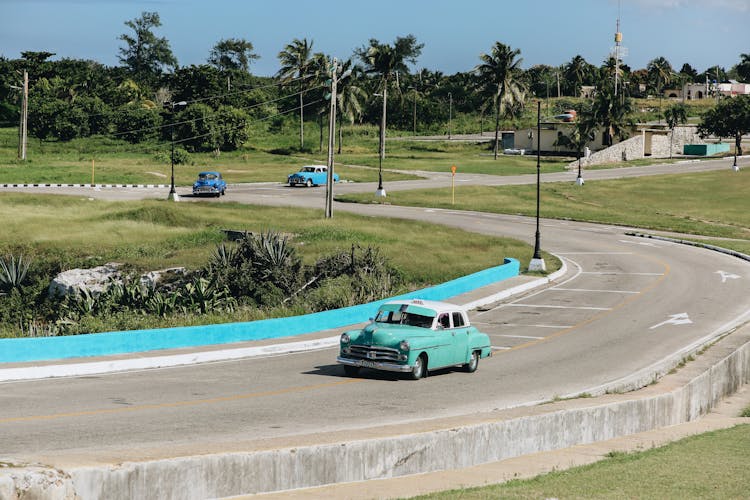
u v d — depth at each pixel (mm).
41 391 21828
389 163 127500
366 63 138500
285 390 22812
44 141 139000
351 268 45531
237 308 38812
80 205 75625
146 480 11219
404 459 14406
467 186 101438
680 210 91625
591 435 18812
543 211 85438
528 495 12547
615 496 12781
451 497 12258
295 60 146000
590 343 32094
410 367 24266
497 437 16188
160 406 20281
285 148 147250
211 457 11961
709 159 140125
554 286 46906
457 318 26234
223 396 21797
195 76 156625
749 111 146375
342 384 23891
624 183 110125
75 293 45812
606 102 139500
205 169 114812
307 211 76500
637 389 24516
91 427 17766
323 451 13281
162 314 36844
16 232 61844
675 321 36750
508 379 25531
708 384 26062
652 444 18141
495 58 139125
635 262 55312
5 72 165375
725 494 13352
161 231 64625
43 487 10086
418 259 54375
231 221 68750
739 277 48875
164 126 142250
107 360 25531
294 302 40844
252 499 12133
